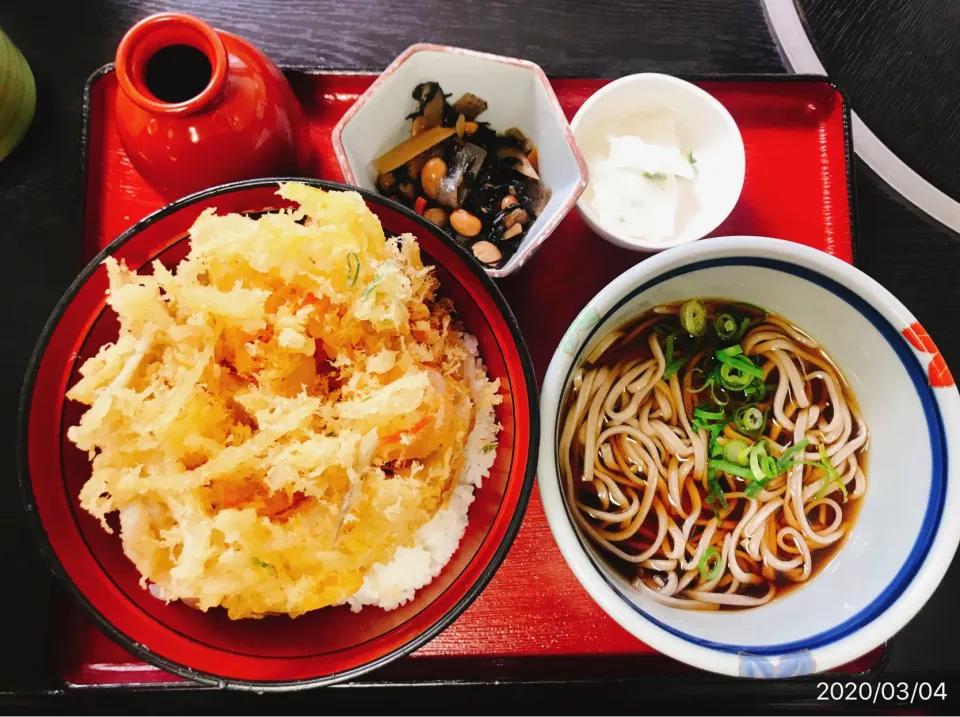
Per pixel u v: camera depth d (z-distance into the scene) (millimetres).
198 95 284
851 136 378
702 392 337
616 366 330
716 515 328
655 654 331
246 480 268
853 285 283
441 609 271
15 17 390
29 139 379
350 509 266
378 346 280
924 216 399
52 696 323
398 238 290
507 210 350
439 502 288
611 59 402
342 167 316
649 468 330
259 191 279
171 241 280
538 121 349
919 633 370
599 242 366
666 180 366
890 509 293
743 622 286
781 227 377
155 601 272
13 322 365
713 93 386
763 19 410
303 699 341
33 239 372
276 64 369
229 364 278
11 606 343
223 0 393
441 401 277
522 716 353
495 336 295
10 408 359
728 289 315
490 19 401
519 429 280
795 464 323
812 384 325
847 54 407
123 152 363
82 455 274
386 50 395
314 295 276
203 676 257
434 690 337
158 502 271
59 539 259
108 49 390
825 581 305
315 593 267
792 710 357
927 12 412
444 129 358
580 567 251
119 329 282
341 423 269
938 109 405
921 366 280
